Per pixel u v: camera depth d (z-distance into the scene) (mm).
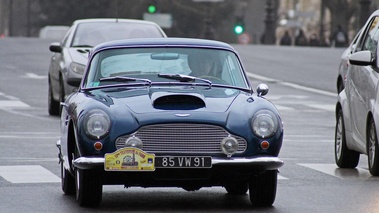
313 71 59531
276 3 170000
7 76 51875
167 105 17234
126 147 16781
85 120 16984
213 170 16906
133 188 19953
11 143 27453
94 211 17109
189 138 16891
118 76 18609
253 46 85000
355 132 22328
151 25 34125
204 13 149625
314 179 21203
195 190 19641
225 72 18812
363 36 24359
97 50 19219
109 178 17078
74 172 17891
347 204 17953
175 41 19297
